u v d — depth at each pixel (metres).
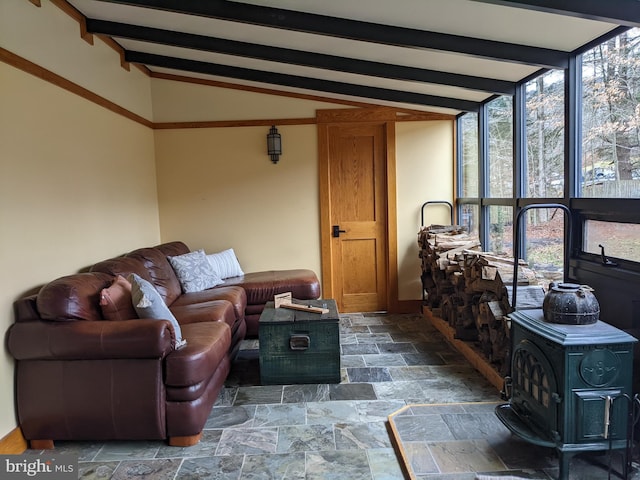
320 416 2.48
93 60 3.23
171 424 2.20
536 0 1.85
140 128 4.22
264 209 4.68
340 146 4.69
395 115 4.60
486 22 2.31
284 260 4.73
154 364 2.17
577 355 1.71
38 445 2.22
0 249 2.15
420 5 2.23
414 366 3.18
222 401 2.71
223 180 4.66
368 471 1.96
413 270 4.74
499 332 2.70
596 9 1.84
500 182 3.59
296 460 2.06
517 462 1.96
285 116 4.59
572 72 2.48
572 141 2.49
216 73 4.05
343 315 4.68
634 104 2.03
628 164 2.08
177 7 2.54
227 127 4.61
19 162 2.32
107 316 2.30
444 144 4.63
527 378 1.96
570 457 1.75
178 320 2.92
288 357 2.92
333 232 4.73
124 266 2.98
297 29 2.53
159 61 3.98
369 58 3.18
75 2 2.87
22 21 2.38
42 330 2.15
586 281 2.37
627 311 2.07
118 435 2.20
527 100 3.10
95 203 3.21
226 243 4.71
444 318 3.91
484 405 2.52
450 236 4.08
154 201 4.57
